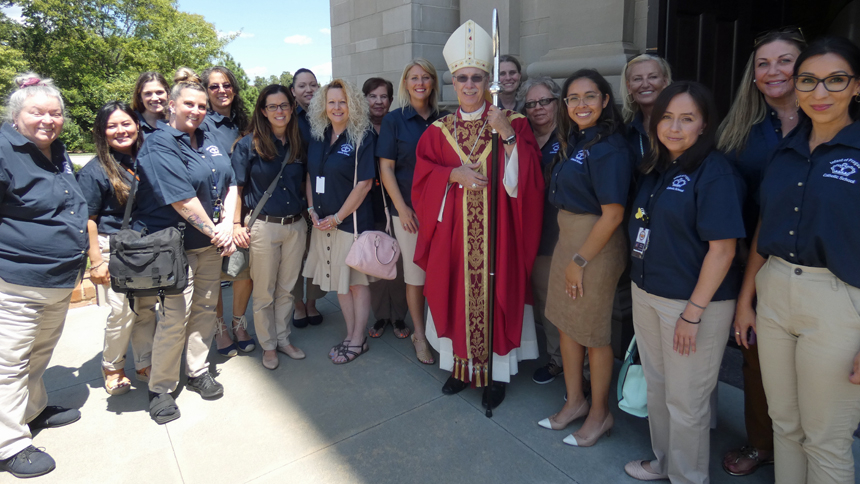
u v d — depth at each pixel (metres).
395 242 3.08
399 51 5.13
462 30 2.61
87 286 4.31
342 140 3.07
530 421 2.59
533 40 4.11
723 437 2.40
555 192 2.26
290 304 3.33
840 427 1.62
